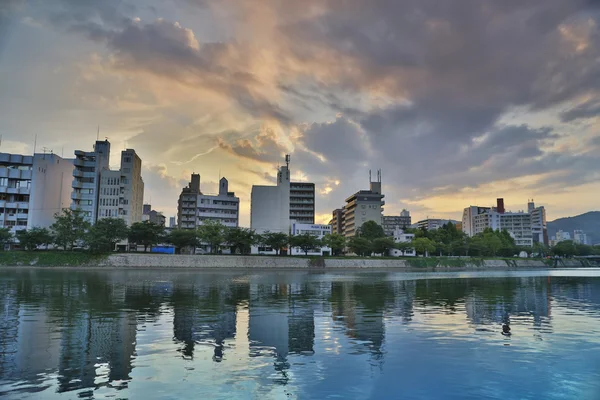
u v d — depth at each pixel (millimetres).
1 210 132375
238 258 126688
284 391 15812
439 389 16234
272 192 194750
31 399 14711
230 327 27844
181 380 16844
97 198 150125
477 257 187000
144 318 31094
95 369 18188
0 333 25359
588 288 62688
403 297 47562
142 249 159500
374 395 15570
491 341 24109
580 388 16453
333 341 23906
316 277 89062
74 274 84625
